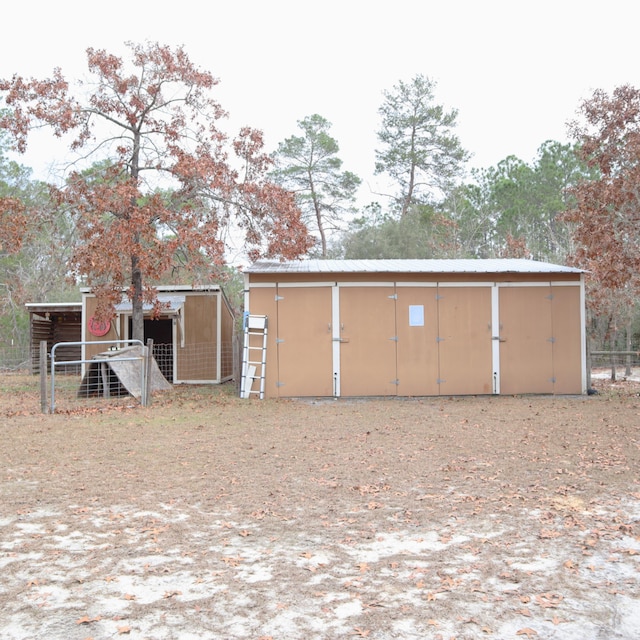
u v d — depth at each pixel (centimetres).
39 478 718
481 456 809
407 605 394
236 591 416
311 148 3581
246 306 1451
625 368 2216
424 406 1310
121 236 1509
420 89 3625
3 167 3219
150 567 457
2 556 480
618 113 1470
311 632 362
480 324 1472
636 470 727
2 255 2438
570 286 1489
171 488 673
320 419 1136
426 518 565
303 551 487
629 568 450
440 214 3500
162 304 1736
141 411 1247
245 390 1449
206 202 1698
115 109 1666
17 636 358
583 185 1542
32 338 2284
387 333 1459
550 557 471
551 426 1024
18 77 1591
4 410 1281
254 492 654
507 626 368
